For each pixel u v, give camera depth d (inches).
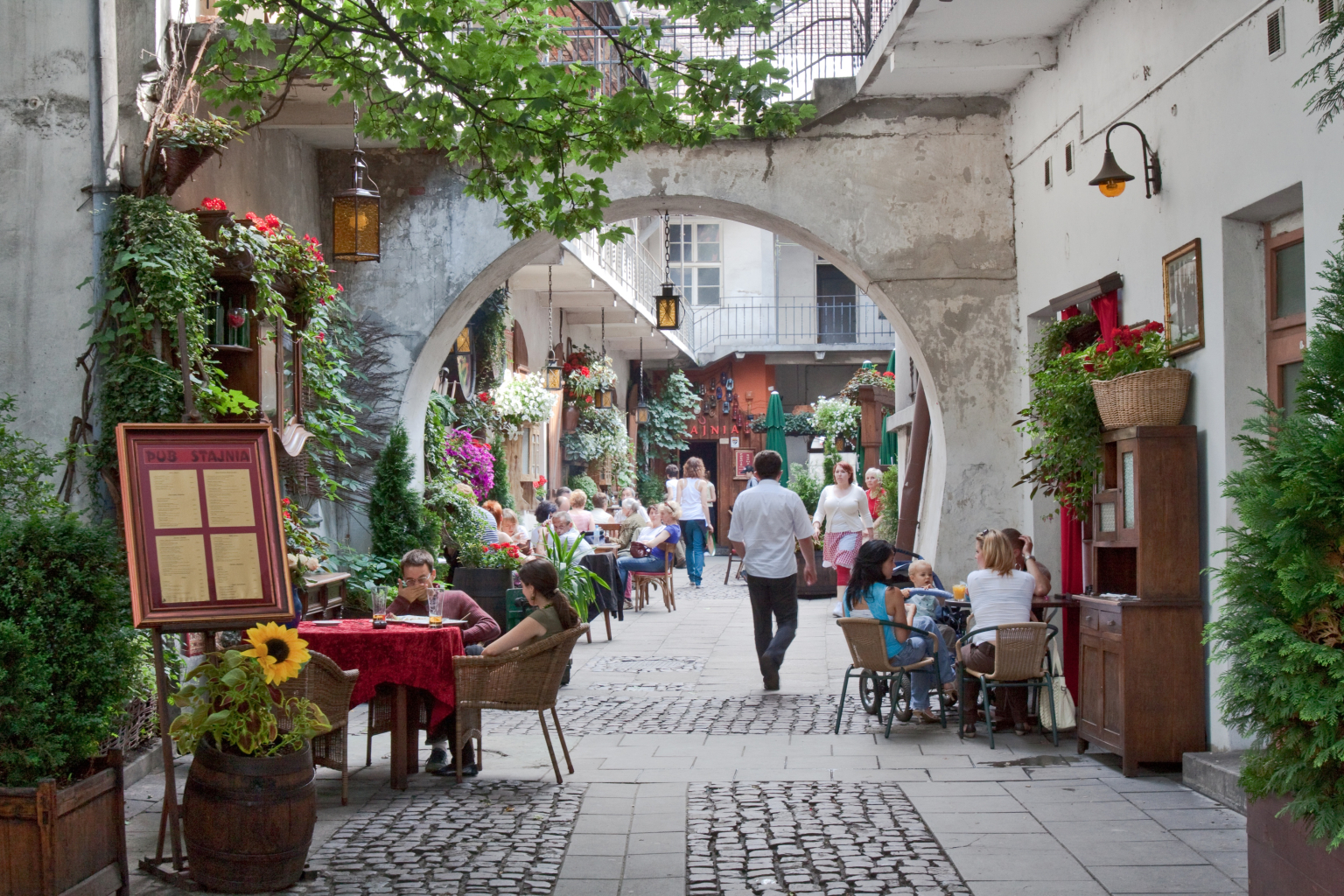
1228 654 164.4
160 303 291.7
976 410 430.3
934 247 434.0
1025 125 414.9
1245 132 255.9
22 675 173.9
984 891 188.4
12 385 300.4
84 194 301.7
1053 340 357.4
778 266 1304.1
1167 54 295.9
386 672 261.0
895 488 626.5
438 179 447.2
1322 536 152.0
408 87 276.1
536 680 266.7
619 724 338.3
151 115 309.4
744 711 356.8
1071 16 363.9
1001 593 314.0
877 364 1259.8
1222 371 265.4
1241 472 165.0
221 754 193.3
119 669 193.3
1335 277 161.9
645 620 619.2
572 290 826.2
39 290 300.5
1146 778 265.3
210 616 202.4
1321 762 145.9
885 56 393.7
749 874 198.4
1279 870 163.3
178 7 326.6
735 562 1119.0
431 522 454.9
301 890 192.2
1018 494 425.4
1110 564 300.5
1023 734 318.3
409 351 445.7
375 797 255.0
